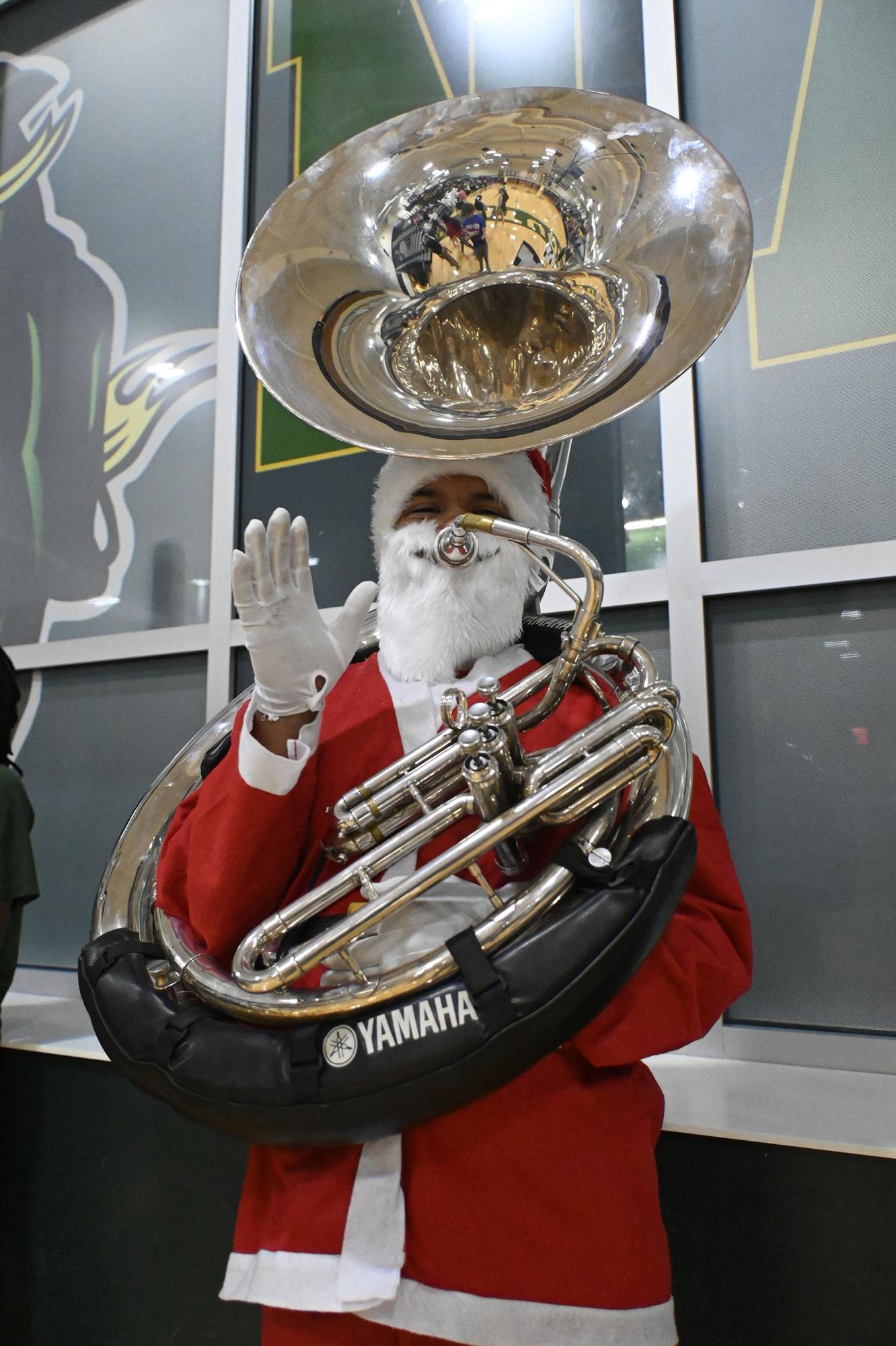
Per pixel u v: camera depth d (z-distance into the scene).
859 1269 0.90
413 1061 0.65
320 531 1.64
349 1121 0.66
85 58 2.12
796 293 1.35
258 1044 0.70
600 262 0.91
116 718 1.81
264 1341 0.77
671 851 0.71
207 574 1.75
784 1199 0.94
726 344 1.38
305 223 0.93
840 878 1.21
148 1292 1.25
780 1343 0.92
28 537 1.96
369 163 0.95
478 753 0.73
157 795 1.01
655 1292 0.69
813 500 1.30
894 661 1.23
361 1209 0.69
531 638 1.02
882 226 1.32
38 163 2.13
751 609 1.32
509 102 0.91
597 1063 0.71
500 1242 0.68
